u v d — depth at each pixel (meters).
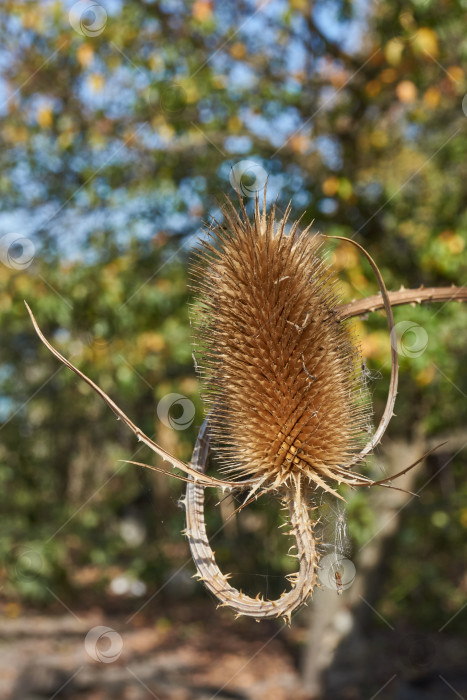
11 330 7.30
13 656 9.33
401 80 6.07
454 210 6.11
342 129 6.57
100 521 14.32
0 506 10.60
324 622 8.21
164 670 9.26
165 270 6.44
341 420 1.46
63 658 9.37
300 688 8.35
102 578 13.15
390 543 7.84
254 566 8.16
